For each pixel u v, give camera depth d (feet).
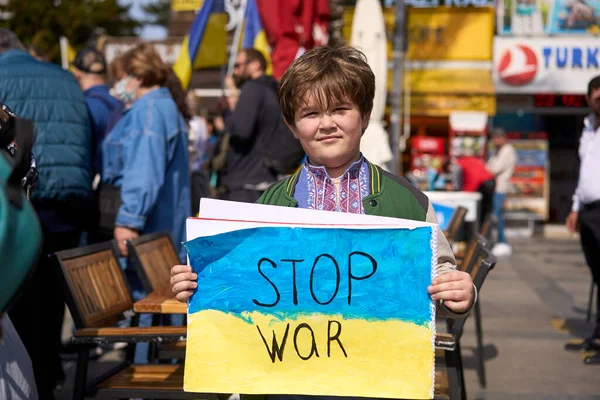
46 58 16.26
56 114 13.12
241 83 18.72
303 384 6.48
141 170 13.07
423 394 6.31
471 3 48.19
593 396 14.75
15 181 4.99
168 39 42.04
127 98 14.38
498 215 41.22
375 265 6.38
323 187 6.91
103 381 10.17
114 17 74.54
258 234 6.48
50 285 14.02
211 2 28.35
